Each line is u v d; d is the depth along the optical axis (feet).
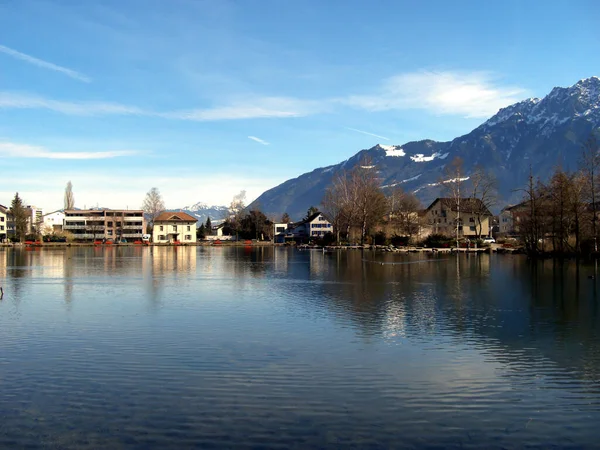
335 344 79.87
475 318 100.27
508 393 58.75
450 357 72.84
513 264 234.17
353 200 460.96
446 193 441.68
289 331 88.94
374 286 153.17
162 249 488.85
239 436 47.96
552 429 49.67
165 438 47.57
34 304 118.93
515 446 46.32
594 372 66.23
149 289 148.15
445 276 181.68
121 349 76.69
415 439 47.52
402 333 87.45
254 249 497.46
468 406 55.06
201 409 53.93
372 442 46.93
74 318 101.04
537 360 71.36
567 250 275.80
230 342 81.00
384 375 64.69
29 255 353.10
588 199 257.75
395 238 444.55
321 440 47.29
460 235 459.73
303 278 179.63
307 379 63.16
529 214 305.94
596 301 120.57
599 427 50.11
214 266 244.01
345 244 483.10
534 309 110.32
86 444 46.39
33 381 62.18
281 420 51.44
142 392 58.65
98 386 60.54
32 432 48.60
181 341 81.61
